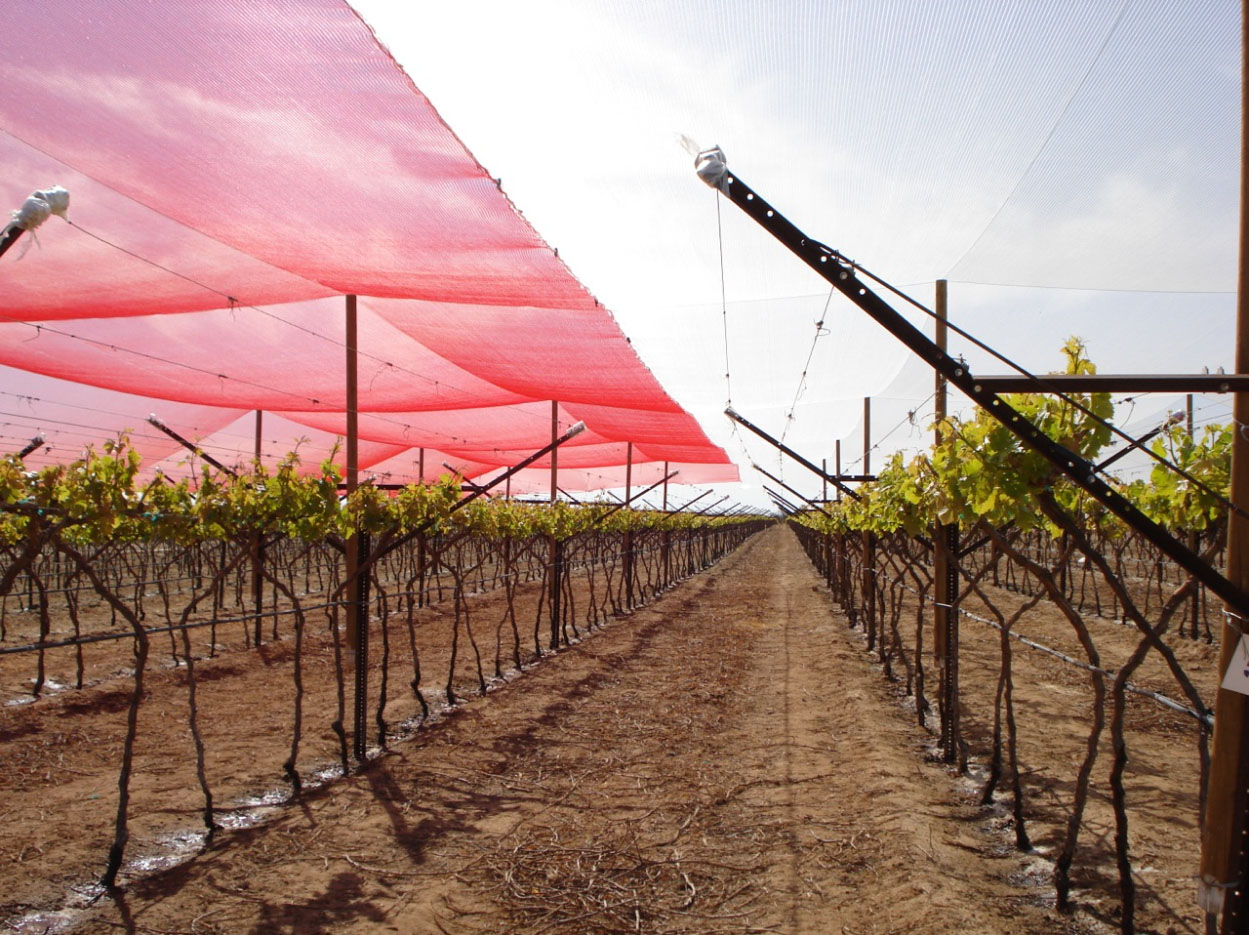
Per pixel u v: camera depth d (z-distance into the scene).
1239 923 2.87
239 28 3.93
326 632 13.65
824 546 23.42
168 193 5.81
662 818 5.57
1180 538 8.90
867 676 10.08
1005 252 5.86
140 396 12.57
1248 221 2.81
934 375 9.73
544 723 8.07
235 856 4.98
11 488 4.87
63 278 7.29
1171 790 5.83
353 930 4.09
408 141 4.80
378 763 6.82
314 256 6.87
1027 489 3.99
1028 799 5.70
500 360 10.14
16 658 11.11
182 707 8.72
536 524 12.26
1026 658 11.00
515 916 4.23
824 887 4.47
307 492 6.62
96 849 5.07
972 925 3.87
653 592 21.80
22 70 4.54
